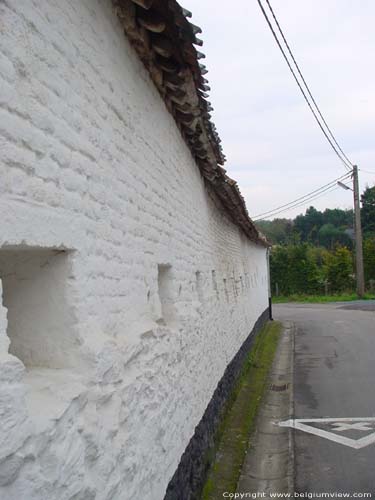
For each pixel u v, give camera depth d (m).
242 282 15.27
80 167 3.39
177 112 6.36
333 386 11.30
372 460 6.98
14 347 3.21
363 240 49.06
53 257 3.22
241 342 13.31
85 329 3.25
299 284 46.75
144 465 4.03
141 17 4.25
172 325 5.87
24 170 2.66
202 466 6.49
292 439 7.96
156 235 5.35
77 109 3.38
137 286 4.55
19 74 2.65
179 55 4.69
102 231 3.75
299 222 81.31
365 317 25.05
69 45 3.29
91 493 2.92
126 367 3.91
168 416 4.95
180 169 6.83
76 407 2.88
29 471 2.33
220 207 11.37
